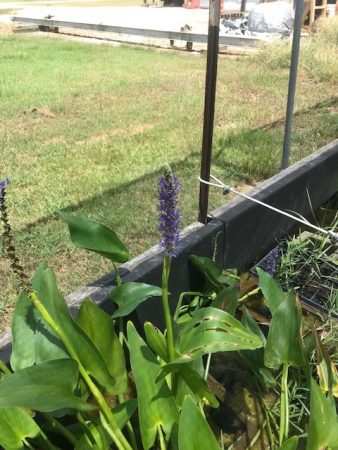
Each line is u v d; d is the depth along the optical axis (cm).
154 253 202
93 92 559
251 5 1545
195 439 115
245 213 234
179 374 144
